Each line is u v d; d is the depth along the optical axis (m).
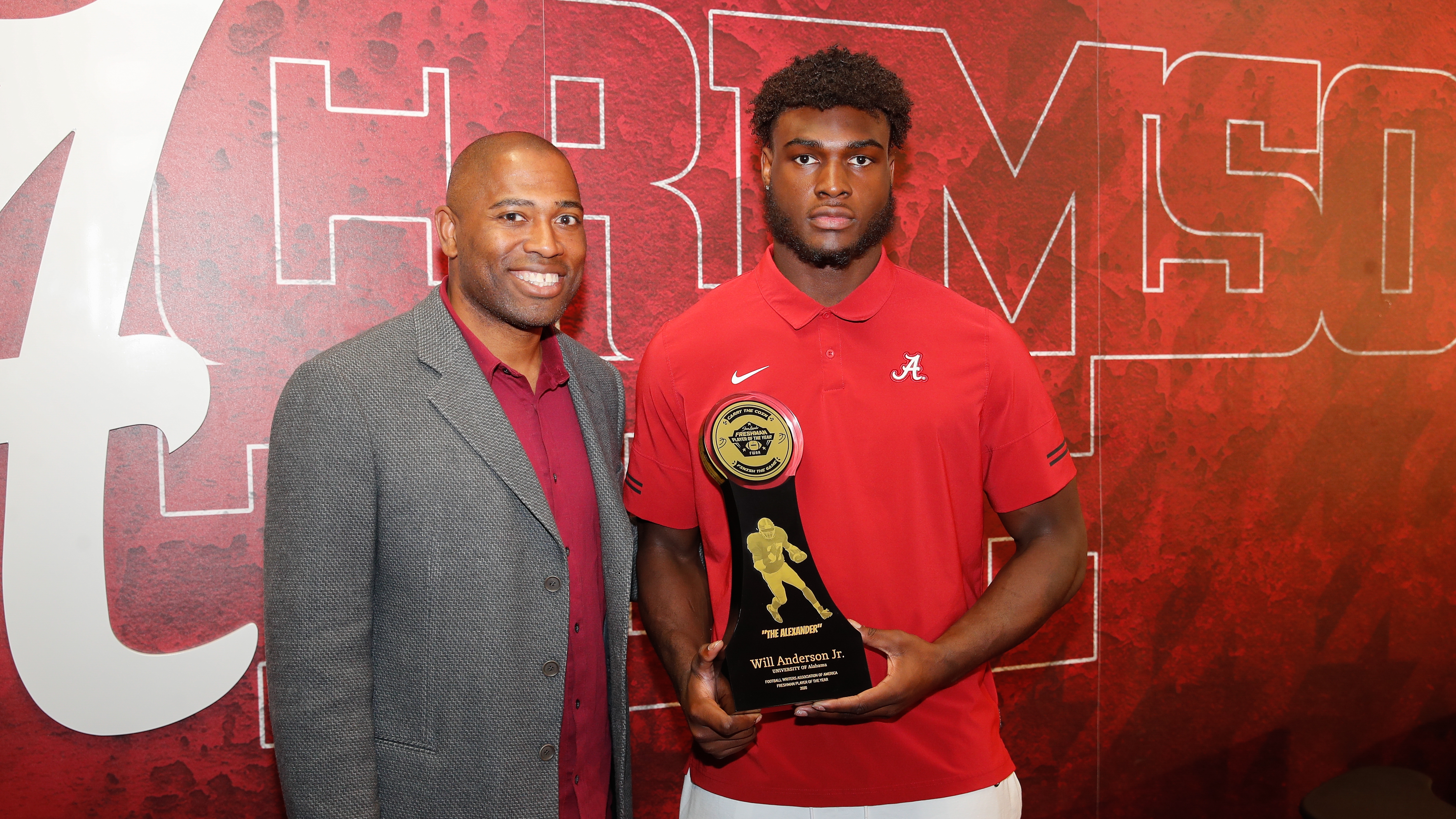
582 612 1.19
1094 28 2.21
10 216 1.61
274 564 1.04
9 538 1.61
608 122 1.89
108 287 1.65
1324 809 1.76
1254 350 2.40
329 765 1.01
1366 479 2.53
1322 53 2.43
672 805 1.99
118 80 1.64
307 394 1.07
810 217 1.15
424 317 1.18
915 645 1.09
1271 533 2.45
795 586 1.13
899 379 1.19
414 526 1.07
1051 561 1.22
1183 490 2.36
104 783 1.68
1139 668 2.34
